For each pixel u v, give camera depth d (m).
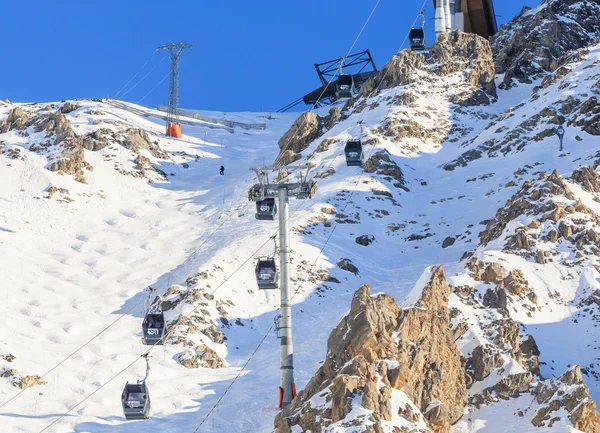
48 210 157.25
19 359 106.75
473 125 178.75
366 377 71.88
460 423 80.94
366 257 133.00
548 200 118.50
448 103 184.50
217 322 114.88
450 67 193.25
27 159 173.50
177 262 134.88
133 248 143.50
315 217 139.88
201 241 141.75
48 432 90.75
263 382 99.25
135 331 115.94
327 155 166.12
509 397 82.75
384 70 194.50
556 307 103.75
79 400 98.38
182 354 108.00
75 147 175.25
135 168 177.50
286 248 87.81
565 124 159.38
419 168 162.75
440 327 84.31
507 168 152.25
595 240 112.38
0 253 139.38
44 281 132.38
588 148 150.38
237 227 144.25
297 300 120.38
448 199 148.75
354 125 175.75
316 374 76.25
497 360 86.19
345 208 144.12
